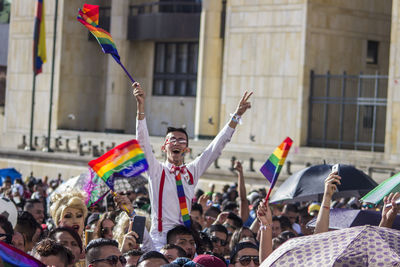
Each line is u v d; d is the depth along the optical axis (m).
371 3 50.81
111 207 17.02
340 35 49.50
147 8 64.12
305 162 44.81
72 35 63.66
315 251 6.11
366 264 5.90
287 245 6.33
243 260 9.33
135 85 10.05
